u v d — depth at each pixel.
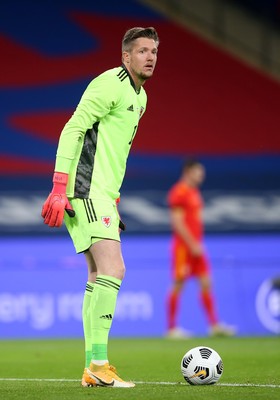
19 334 54.84
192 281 57.06
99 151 22.48
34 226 69.25
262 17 88.50
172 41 85.38
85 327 23.27
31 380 25.94
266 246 59.88
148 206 73.56
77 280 56.34
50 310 55.50
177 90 83.00
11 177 75.25
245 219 72.88
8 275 56.16
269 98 83.62
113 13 85.38
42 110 80.00
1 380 26.05
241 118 82.06
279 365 30.80
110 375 22.19
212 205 74.25
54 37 83.31
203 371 22.94
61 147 22.03
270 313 56.31
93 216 22.16
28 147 77.75
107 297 21.97
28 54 82.06
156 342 47.16
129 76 22.80
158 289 56.62
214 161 79.19
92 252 22.31
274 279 56.56
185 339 49.78
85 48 83.12
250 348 40.41
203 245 59.59
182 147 80.06
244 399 19.52
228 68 84.75
